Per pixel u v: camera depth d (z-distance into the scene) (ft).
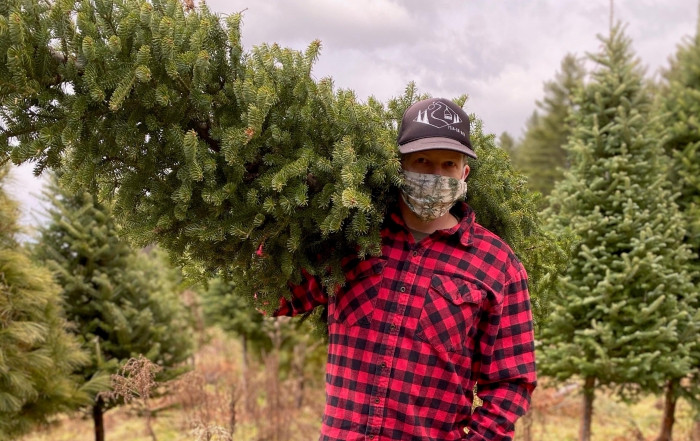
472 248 5.65
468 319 5.38
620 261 13.99
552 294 9.02
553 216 15.52
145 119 5.28
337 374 5.67
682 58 19.67
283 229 5.80
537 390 19.17
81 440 21.31
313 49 5.84
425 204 5.48
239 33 5.85
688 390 15.80
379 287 5.58
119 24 5.05
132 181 5.55
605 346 14.15
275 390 22.33
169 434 20.84
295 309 6.79
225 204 5.71
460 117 5.56
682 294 14.48
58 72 4.99
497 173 7.48
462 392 5.44
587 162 15.53
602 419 23.53
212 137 5.55
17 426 11.30
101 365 13.79
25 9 4.90
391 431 5.32
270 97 5.28
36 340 11.44
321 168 5.43
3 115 5.02
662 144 16.74
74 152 5.24
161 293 16.57
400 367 5.34
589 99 16.40
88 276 14.98
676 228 14.85
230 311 24.73
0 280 10.55
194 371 14.34
